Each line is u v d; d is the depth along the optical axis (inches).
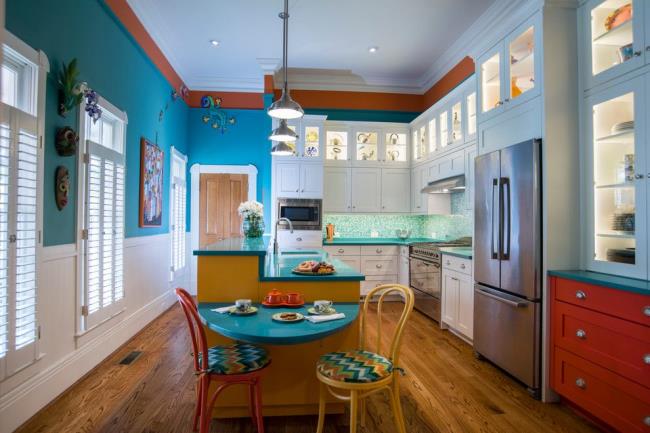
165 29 181.6
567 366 100.3
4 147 82.4
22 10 91.0
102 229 129.3
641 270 89.8
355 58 215.0
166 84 203.8
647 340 79.4
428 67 228.8
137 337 158.1
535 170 108.3
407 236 253.4
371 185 243.6
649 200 88.2
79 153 116.7
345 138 243.8
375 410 100.8
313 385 97.7
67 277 111.2
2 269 82.1
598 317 91.0
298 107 130.6
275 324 76.6
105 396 105.7
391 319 190.1
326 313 83.8
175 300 223.3
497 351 123.7
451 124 191.0
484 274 131.1
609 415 87.8
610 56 106.1
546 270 106.7
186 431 89.0
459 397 108.0
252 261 99.1
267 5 161.2
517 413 99.6
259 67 226.8
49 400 100.7
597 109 105.6
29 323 91.3
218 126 246.5
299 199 227.8
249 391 93.4
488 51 135.3
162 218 198.8
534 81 111.6
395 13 168.2
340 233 255.0
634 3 92.2
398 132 246.5
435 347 148.6
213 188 245.8
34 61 93.8
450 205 216.1
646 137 89.1
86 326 119.9
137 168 164.4
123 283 146.9
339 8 163.9
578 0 108.7
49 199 103.0
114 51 141.6
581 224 108.2
